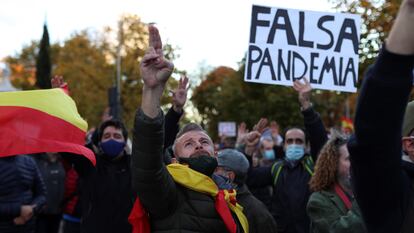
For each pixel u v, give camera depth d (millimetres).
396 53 1515
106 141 5184
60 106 4617
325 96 29297
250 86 34688
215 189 3209
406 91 1561
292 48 5188
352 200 3828
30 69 61438
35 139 4426
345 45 5168
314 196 3932
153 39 2793
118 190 5098
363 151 1680
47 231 9148
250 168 6113
